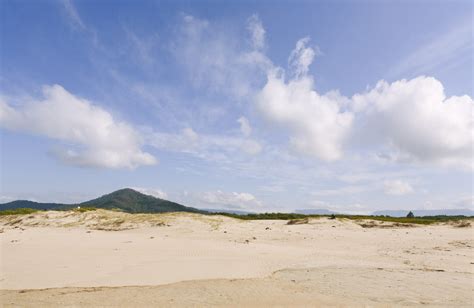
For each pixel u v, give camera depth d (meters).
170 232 42.28
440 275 19.38
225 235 39.81
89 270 19.47
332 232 44.72
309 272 20.00
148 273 18.97
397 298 14.91
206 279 17.92
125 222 50.44
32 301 13.94
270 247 30.14
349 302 14.31
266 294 15.32
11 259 22.52
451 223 57.12
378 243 34.94
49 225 52.00
